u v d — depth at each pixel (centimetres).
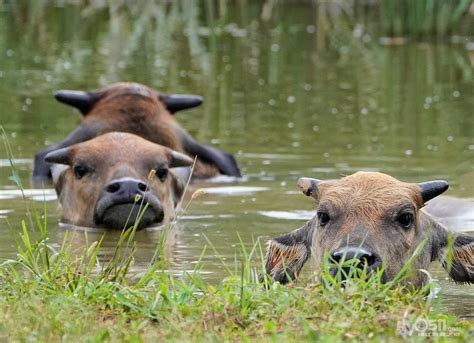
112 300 1293
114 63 3819
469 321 1317
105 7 4747
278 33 4441
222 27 4559
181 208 2116
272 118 3028
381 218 1411
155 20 4531
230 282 1345
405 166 2420
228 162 2450
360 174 1483
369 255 1349
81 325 1191
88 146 2052
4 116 2966
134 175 1984
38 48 4081
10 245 1753
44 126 2869
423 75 3694
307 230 1532
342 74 3716
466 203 1975
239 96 3331
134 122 2419
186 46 4156
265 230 1902
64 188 2073
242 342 1152
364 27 4478
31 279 1405
